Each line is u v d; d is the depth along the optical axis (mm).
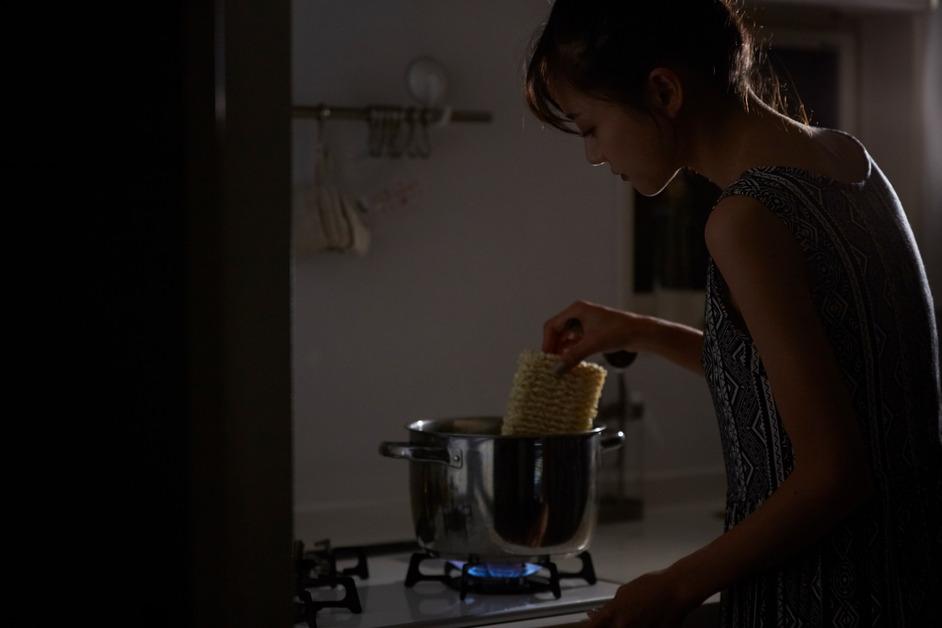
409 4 2180
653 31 947
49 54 614
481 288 2242
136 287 632
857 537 908
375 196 2158
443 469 1331
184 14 630
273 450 745
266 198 749
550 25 1010
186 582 647
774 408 921
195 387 644
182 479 644
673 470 2398
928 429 970
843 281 884
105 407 631
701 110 975
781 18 2475
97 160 623
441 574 1546
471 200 2229
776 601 939
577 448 1325
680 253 2439
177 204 635
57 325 623
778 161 945
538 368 1312
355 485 2148
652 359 2375
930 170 2523
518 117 2260
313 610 1256
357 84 2152
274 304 749
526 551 1323
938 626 963
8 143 610
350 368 2145
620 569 1632
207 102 635
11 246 615
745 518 938
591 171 2324
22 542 625
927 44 2510
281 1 753
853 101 2570
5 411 620
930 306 992
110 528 636
